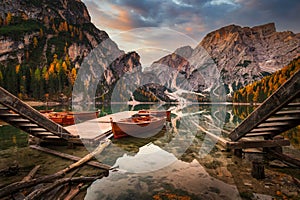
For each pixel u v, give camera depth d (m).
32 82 60.62
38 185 4.05
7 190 3.40
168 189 4.29
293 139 8.78
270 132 6.37
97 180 4.74
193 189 4.26
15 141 8.96
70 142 7.41
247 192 4.05
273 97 4.57
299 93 3.98
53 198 3.64
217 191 4.14
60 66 74.75
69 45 129.50
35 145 7.79
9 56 106.12
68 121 14.16
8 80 57.75
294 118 5.22
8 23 128.88
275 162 5.64
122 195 4.04
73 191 4.11
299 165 5.26
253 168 4.83
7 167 5.56
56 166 5.70
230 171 5.23
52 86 62.41
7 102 5.34
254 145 6.15
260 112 5.03
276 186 4.29
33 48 117.00
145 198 3.91
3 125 13.93
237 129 6.06
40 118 6.29
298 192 3.99
